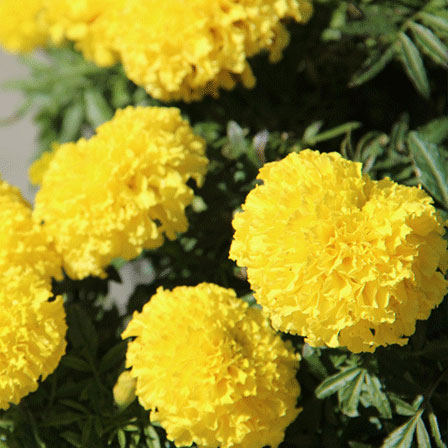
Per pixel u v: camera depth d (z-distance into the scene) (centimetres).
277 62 115
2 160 203
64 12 116
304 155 101
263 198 100
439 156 105
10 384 102
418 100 115
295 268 98
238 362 101
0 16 123
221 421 101
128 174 105
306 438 105
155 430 105
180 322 101
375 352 102
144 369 102
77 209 105
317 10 114
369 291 98
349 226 98
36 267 106
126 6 110
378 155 108
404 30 109
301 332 99
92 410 106
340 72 115
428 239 99
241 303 103
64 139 124
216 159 112
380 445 104
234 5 108
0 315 103
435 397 104
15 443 105
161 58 108
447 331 103
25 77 128
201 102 117
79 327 107
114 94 122
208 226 110
